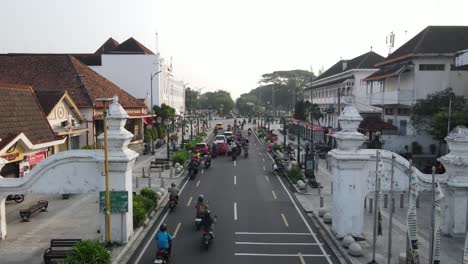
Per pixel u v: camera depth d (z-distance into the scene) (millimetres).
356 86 50375
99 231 17734
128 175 16266
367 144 37031
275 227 18938
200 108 150750
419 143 35500
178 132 75688
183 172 33906
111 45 77062
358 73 50125
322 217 20125
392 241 16750
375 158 16547
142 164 37594
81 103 37250
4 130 22203
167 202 23562
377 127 33344
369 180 16750
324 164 37625
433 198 11594
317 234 17984
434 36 36406
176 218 20391
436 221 12523
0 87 24766
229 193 26250
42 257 14695
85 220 19453
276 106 143250
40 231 17734
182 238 17359
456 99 32000
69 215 20297
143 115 49156
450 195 17266
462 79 35094
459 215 17109
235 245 16547
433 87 35219
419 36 38125
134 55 64750
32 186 16188
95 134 38438
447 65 35031
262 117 120375
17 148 22531
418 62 35188
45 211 21031
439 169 27938
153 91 65312
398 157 16656
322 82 67250
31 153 24766
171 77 80062
